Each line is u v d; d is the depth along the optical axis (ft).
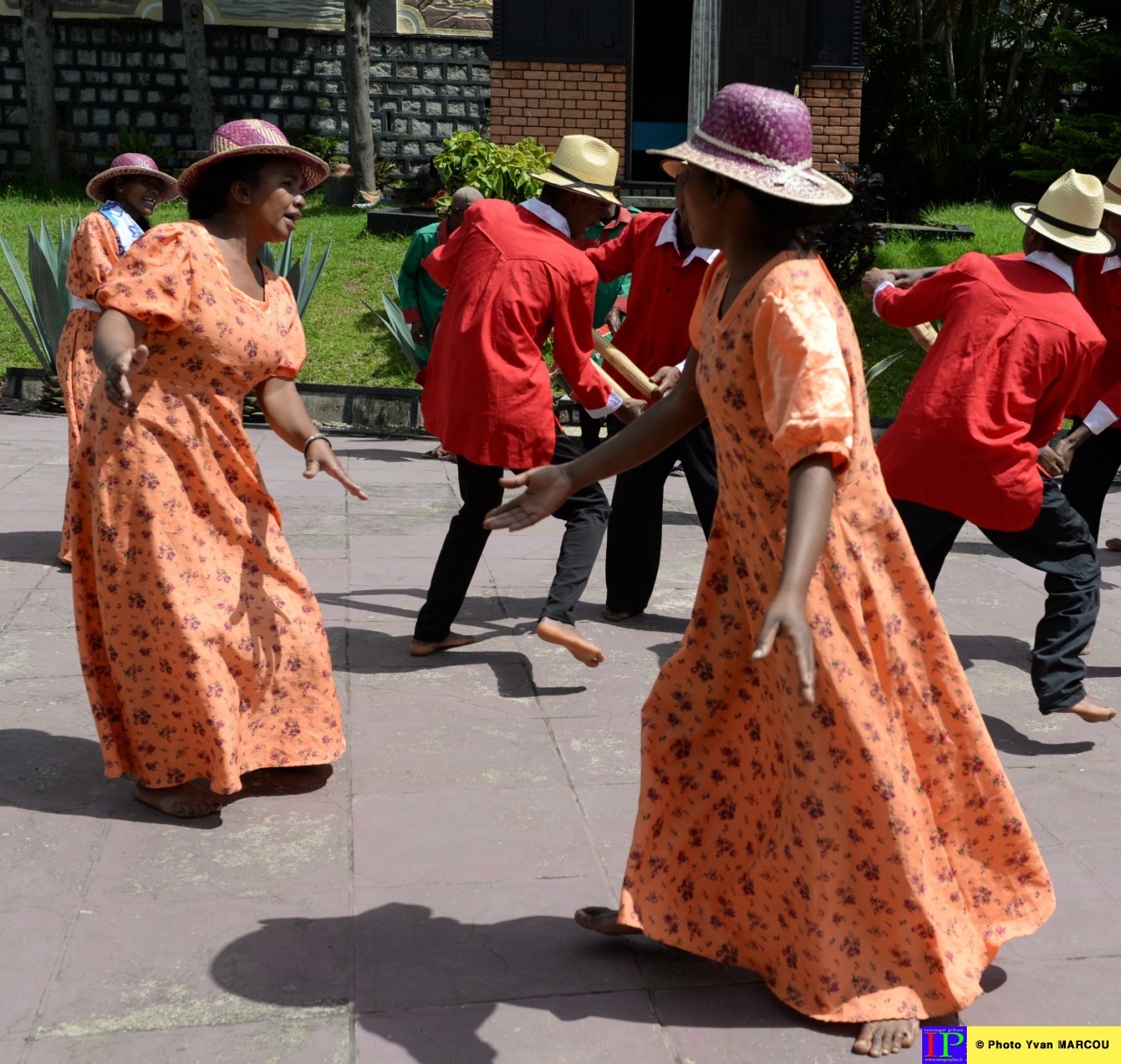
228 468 11.26
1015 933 8.54
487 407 14.85
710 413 8.11
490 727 13.57
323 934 9.48
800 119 7.66
